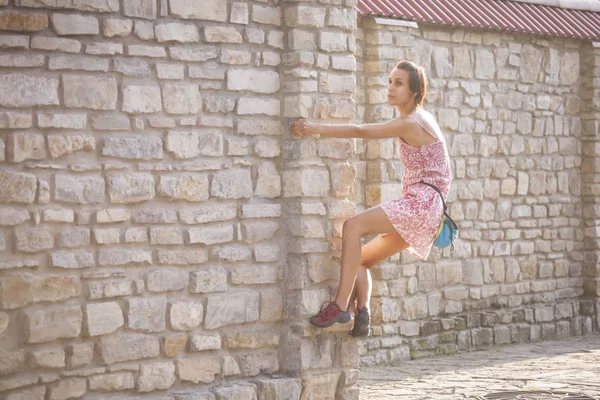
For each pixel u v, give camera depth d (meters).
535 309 14.02
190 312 7.45
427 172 7.60
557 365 11.52
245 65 7.77
